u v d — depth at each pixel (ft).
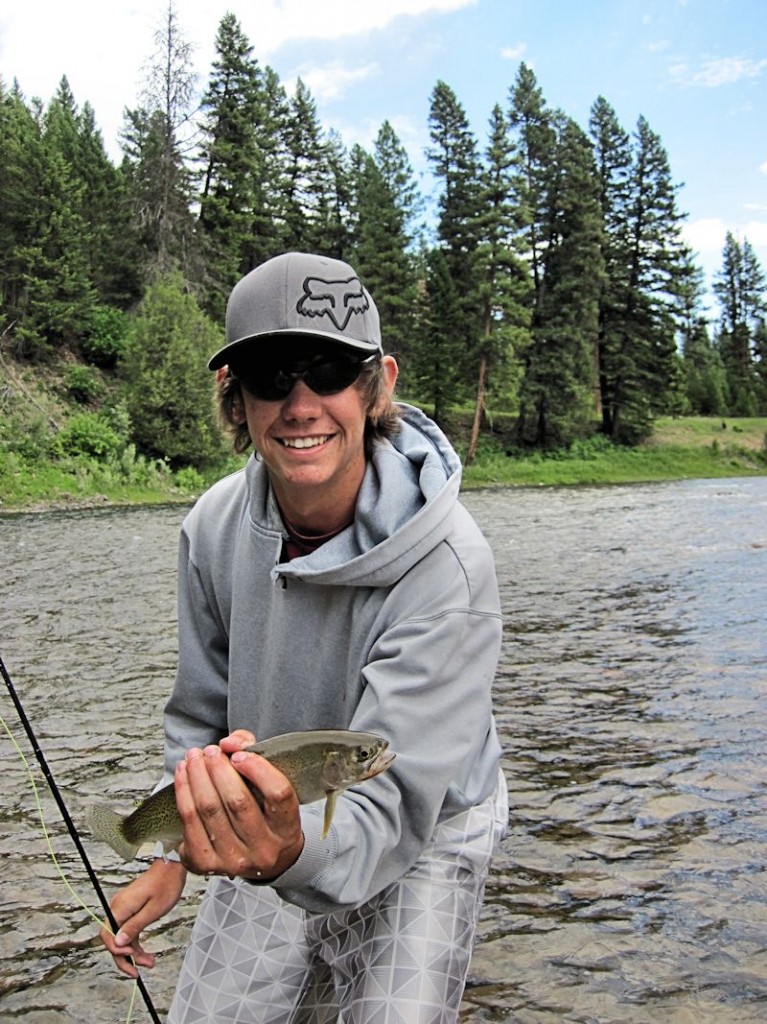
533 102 181.37
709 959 10.63
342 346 6.67
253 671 7.62
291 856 5.41
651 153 190.29
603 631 29.63
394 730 6.40
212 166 173.78
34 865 13.41
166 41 149.28
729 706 20.71
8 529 68.33
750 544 53.78
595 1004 9.82
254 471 7.59
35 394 128.16
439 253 167.02
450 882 7.07
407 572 6.82
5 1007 9.92
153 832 6.33
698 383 277.44
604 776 16.58
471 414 188.85
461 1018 9.62
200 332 122.93
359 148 210.79
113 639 29.50
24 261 140.26
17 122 155.22
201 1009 7.75
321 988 7.87
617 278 192.44
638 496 110.01
